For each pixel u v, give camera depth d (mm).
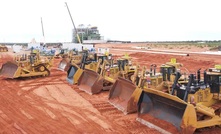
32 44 75312
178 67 14672
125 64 19062
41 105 14852
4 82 22547
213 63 34844
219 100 11766
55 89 19312
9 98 16594
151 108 11516
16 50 71750
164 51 60688
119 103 14086
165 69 14266
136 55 50344
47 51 50906
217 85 11469
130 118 12406
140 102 11859
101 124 11688
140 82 13047
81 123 11836
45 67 25641
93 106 14555
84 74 19219
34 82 22484
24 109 14055
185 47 82938
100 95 17125
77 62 28844
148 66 32938
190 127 9516
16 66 23703
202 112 10328
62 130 10977
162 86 13867
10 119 12391
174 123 10273
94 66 21906
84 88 18438
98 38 102312
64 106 14617
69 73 22500
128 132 10695
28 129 11102
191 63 36406
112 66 19359
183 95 11133
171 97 10109
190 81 10438
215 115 10688
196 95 11141
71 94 17562
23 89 19484
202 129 11039
